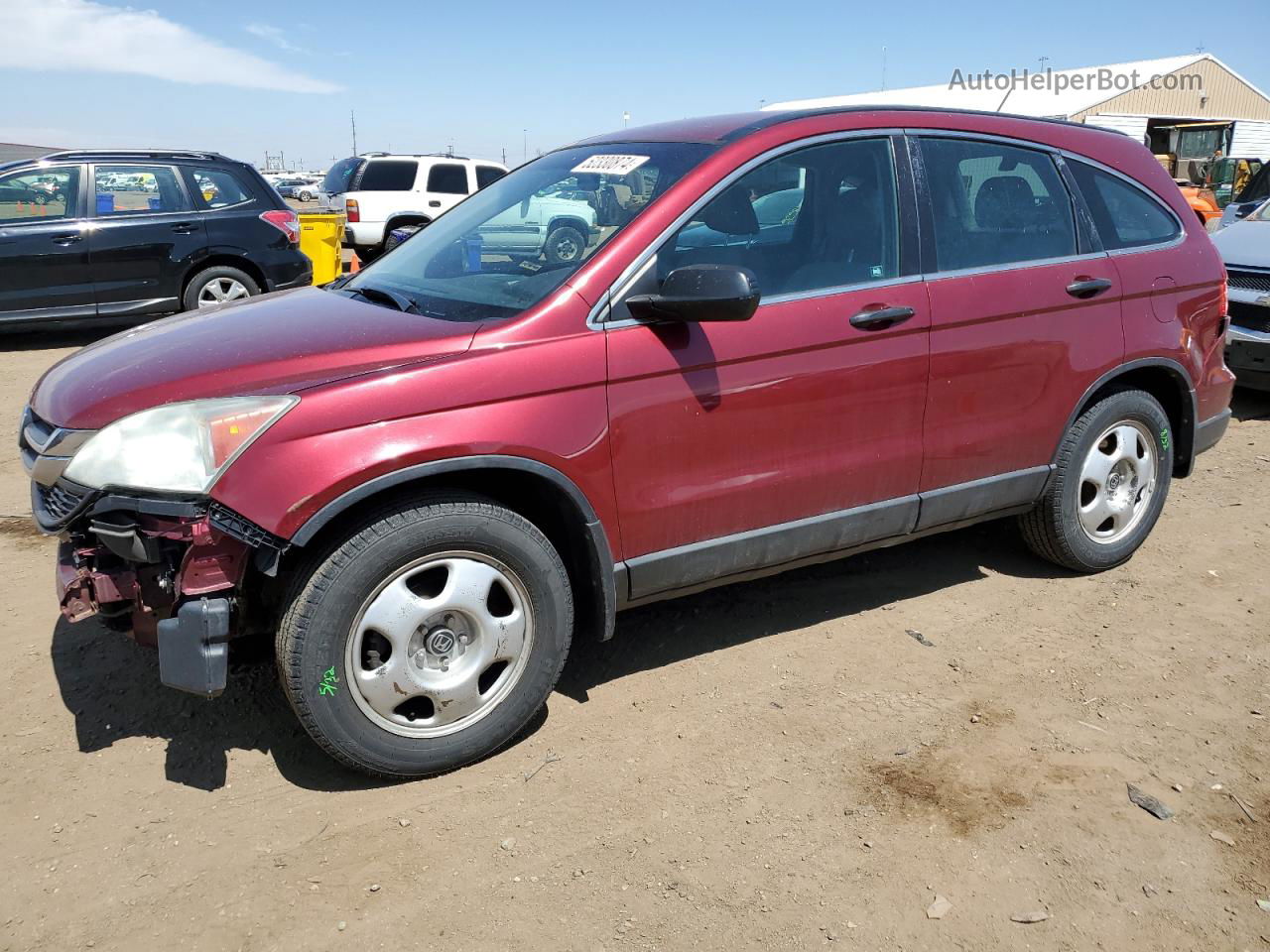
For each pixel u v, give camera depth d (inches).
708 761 120.2
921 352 138.0
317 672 105.7
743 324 124.9
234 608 108.0
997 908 96.7
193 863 102.7
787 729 126.6
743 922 95.0
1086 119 1237.1
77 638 148.6
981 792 114.0
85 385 115.3
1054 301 150.3
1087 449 161.9
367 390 105.3
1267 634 152.3
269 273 418.3
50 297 377.4
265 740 124.8
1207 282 170.4
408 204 698.2
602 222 127.3
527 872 101.6
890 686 137.0
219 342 119.0
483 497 113.0
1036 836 106.7
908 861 103.0
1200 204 797.9
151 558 103.3
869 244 137.4
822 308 130.3
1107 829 107.8
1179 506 209.3
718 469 126.1
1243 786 115.4
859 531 140.6
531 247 133.6
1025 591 167.0
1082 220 157.9
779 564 137.2
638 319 119.3
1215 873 101.5
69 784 115.2
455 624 113.7
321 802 112.7
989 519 158.2
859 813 110.5
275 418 102.2
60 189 379.2
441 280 134.5
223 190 409.7
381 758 111.7
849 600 163.8
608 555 121.4
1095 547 168.7
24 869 101.7
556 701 134.1
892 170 140.6
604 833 107.4
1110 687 136.9
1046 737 125.0
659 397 119.9
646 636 151.6
